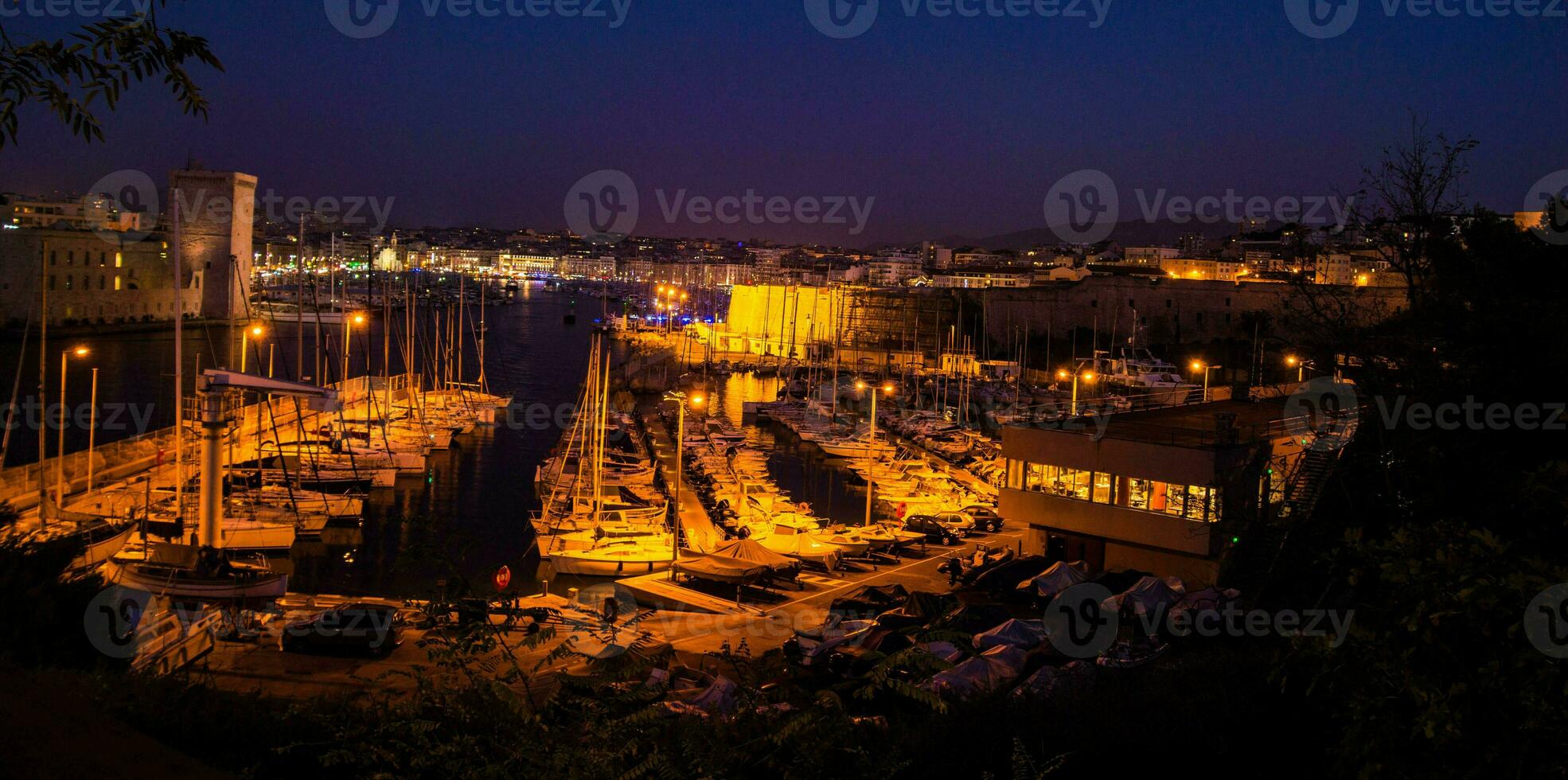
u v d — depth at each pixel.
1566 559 10.77
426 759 7.62
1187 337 131.25
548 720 8.29
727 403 102.25
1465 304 19.48
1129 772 12.51
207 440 30.56
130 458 48.94
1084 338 135.12
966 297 142.12
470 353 142.50
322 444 60.97
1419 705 7.72
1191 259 194.50
